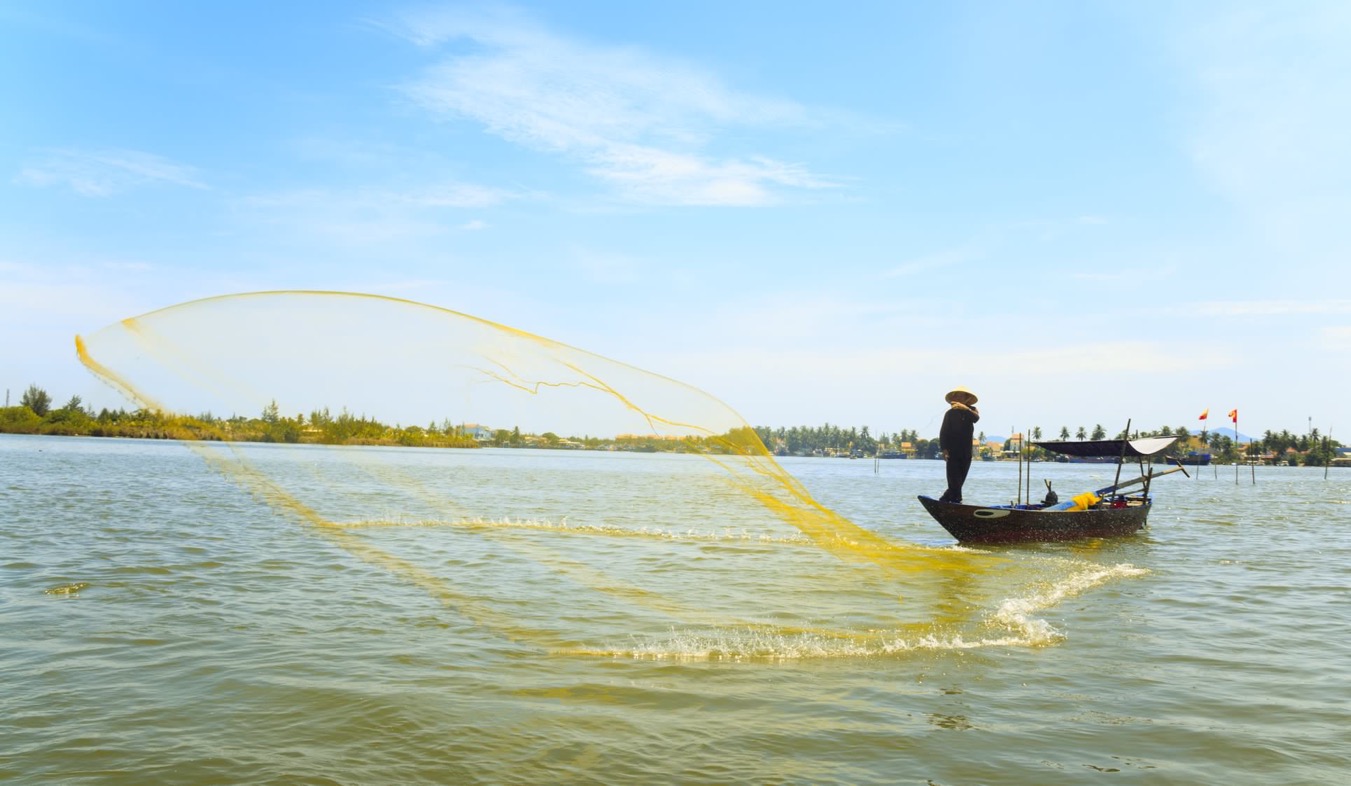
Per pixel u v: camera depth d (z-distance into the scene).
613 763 7.22
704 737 7.83
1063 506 27.56
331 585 15.02
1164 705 9.11
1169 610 14.55
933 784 6.95
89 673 9.59
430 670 9.79
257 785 6.71
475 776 6.93
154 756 7.27
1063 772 7.25
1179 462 31.25
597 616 12.52
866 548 15.12
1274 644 12.08
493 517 16.30
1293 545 25.94
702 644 11.02
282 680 9.35
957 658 10.73
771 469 10.80
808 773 7.10
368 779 6.85
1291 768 7.43
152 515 25.61
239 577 15.70
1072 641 11.92
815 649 10.90
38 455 68.81
